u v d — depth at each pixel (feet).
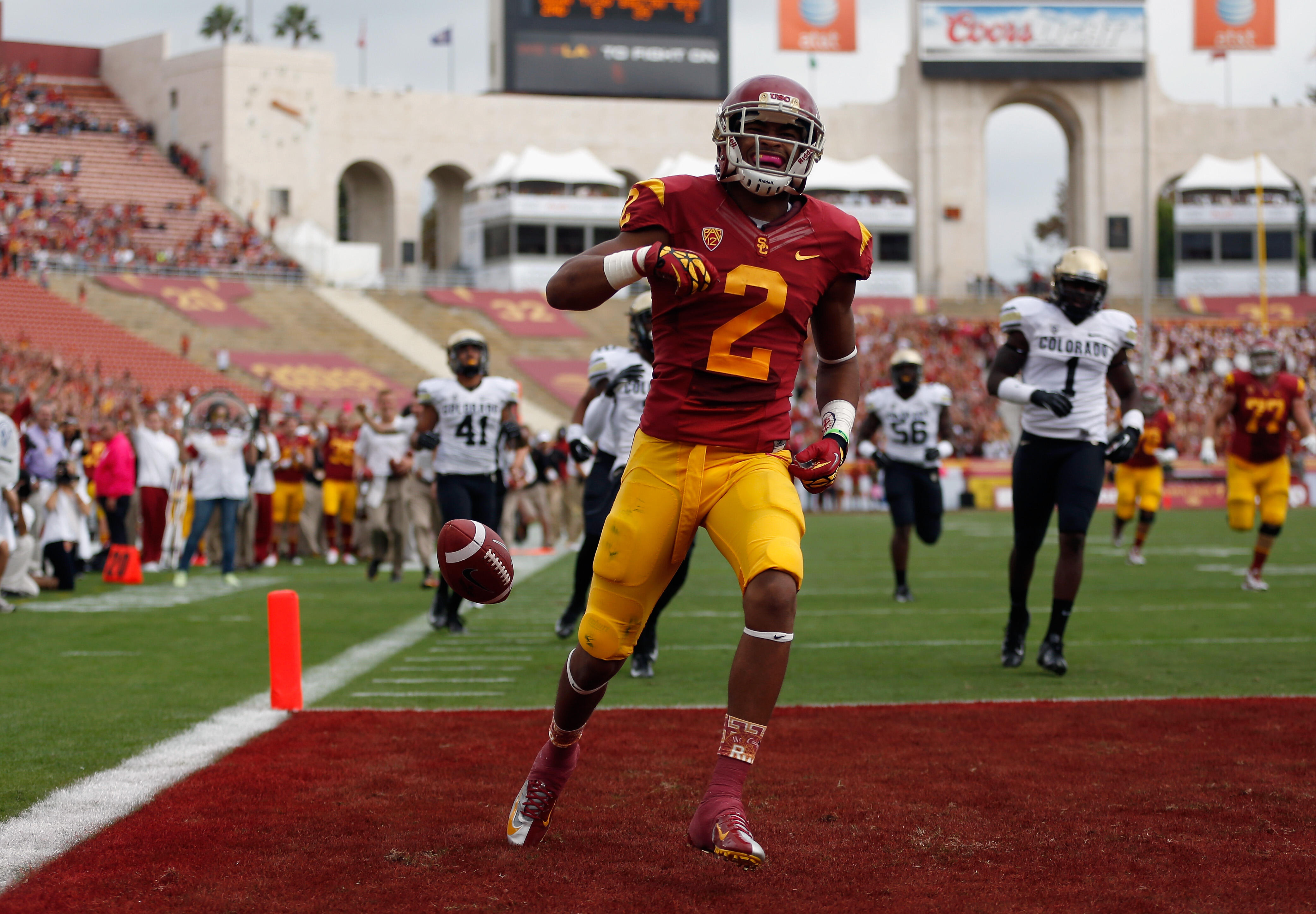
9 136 201.16
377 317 184.44
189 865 15.81
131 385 131.13
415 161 223.30
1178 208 220.02
